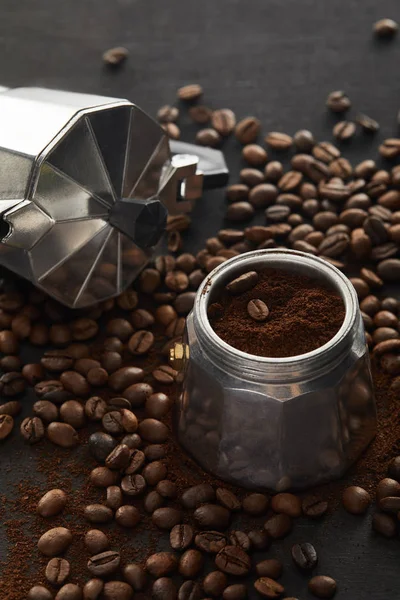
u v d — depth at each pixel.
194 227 0.63
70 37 0.75
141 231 0.54
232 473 0.52
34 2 0.78
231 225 0.63
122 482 0.52
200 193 0.59
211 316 0.52
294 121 0.69
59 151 0.52
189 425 0.53
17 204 0.51
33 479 0.53
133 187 0.55
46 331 0.58
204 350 0.50
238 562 0.50
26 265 0.54
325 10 0.75
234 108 0.70
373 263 0.61
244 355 0.49
